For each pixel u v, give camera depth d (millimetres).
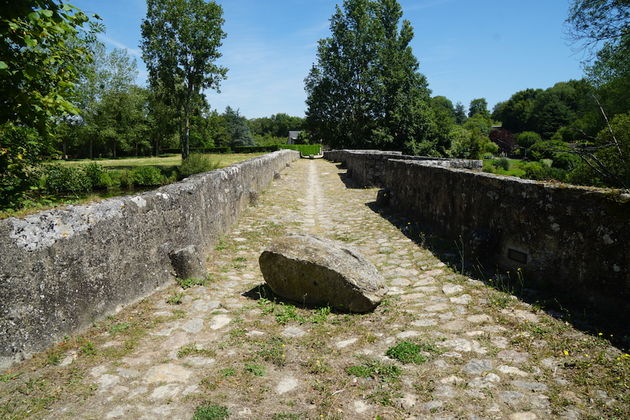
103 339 3926
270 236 8641
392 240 7988
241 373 3342
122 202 4809
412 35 46312
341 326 4289
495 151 66312
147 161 44688
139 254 5008
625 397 2719
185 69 32219
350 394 3010
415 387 3057
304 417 2750
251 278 6094
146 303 4914
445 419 2645
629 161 8664
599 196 4156
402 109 42375
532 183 5188
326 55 46750
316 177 21828
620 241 3910
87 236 4109
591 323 3869
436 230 8180
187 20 30516
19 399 2902
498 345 3631
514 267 5461
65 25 4836
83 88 30719
